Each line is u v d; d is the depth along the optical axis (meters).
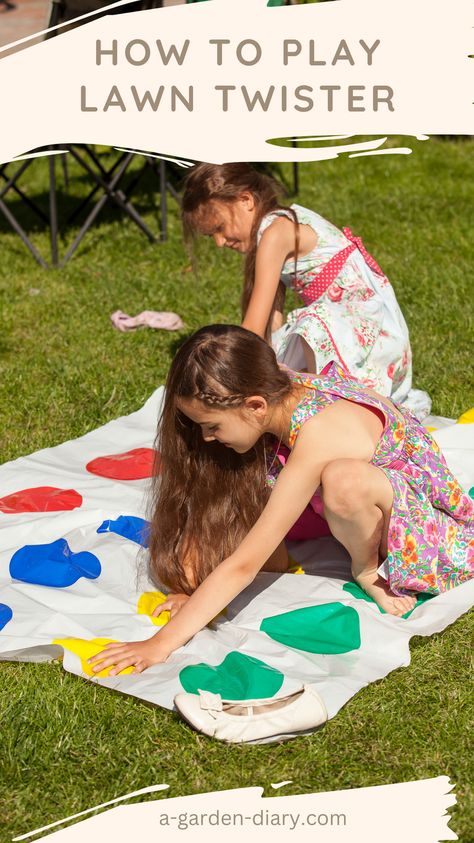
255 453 2.31
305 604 2.27
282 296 3.19
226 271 4.71
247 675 1.97
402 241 5.11
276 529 2.11
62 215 5.61
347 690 1.96
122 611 2.26
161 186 5.03
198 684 1.97
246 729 1.84
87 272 4.73
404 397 3.22
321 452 2.13
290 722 1.85
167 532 2.32
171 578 2.31
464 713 1.93
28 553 2.45
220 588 2.08
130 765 1.81
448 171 6.30
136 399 3.47
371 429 2.21
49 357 3.83
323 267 3.04
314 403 2.18
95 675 2.01
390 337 3.06
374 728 1.89
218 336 2.08
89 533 2.58
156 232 5.27
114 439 3.16
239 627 2.19
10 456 3.09
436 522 2.27
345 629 2.14
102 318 4.20
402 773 1.79
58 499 2.74
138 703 1.96
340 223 5.39
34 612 2.21
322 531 2.57
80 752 1.85
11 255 4.97
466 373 3.63
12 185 4.91
